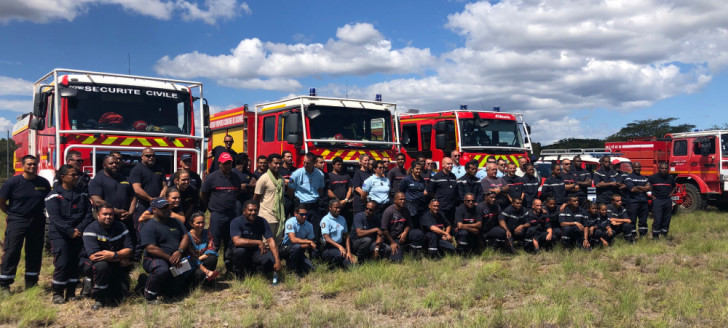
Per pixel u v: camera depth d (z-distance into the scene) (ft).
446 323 18.35
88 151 29.17
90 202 22.36
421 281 23.89
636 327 17.98
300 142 35.35
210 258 23.31
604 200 38.04
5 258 21.88
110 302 21.09
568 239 32.22
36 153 34.19
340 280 24.04
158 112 32.42
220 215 26.32
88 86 30.73
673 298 21.11
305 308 20.30
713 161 53.26
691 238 36.78
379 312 20.07
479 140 43.14
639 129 157.17
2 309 19.81
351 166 36.11
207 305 20.92
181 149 32.01
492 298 21.80
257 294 22.24
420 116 46.75
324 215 30.27
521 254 30.55
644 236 37.76
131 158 30.35
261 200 26.63
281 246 25.70
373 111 38.11
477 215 30.25
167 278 21.30
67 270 21.38
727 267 27.12
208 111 34.30
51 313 19.40
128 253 20.80
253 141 42.32
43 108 30.81
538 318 18.66
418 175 30.30
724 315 18.85
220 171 26.63
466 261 29.09
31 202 22.24
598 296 21.74
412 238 28.96
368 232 27.66
